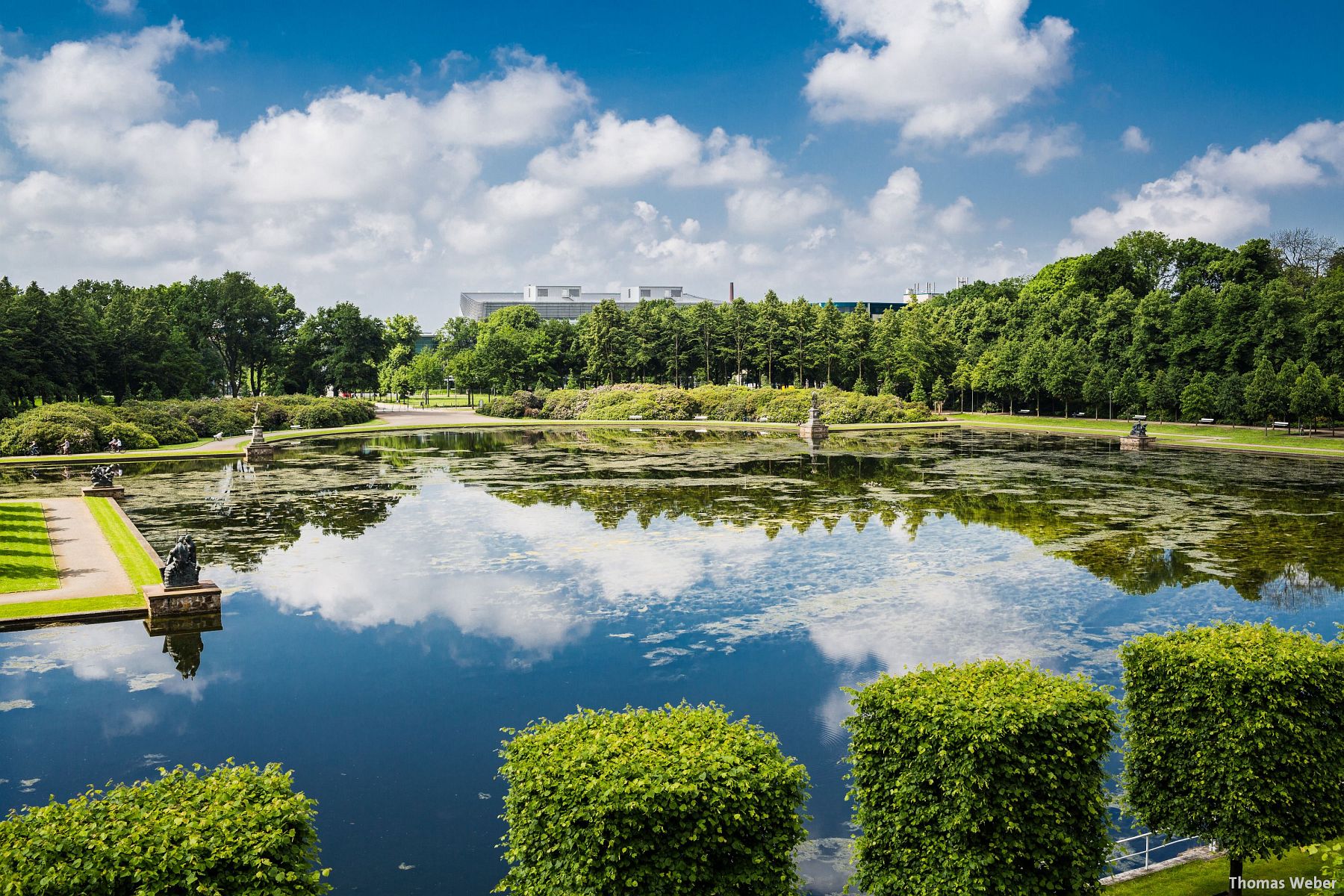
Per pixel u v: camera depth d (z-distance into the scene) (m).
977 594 32.56
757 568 36.47
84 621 29.48
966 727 13.04
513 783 12.53
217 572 36.09
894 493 56.03
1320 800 14.58
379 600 32.19
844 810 18.28
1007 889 12.90
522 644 27.55
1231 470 67.44
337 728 21.89
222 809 10.77
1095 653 26.16
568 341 155.75
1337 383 88.25
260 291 140.88
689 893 11.45
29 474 66.00
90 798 11.16
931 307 165.75
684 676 24.89
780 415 120.56
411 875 16.02
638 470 68.06
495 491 57.50
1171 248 135.38
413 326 186.12
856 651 26.62
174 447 86.56
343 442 94.19
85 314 108.38
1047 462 73.06
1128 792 15.98
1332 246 138.62
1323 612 30.02
